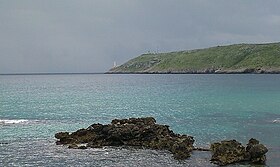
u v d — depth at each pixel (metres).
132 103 92.69
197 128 54.91
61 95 123.19
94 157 38.44
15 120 63.53
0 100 103.62
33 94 128.75
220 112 72.25
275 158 37.38
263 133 50.72
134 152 40.31
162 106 84.56
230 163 35.38
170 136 44.16
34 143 44.88
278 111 72.62
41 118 66.44
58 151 40.94
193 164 35.44
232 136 48.97
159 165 35.38
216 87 147.75
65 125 58.56
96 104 91.44
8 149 41.91
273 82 171.00
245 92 119.31
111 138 43.81
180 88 149.12
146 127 44.38
